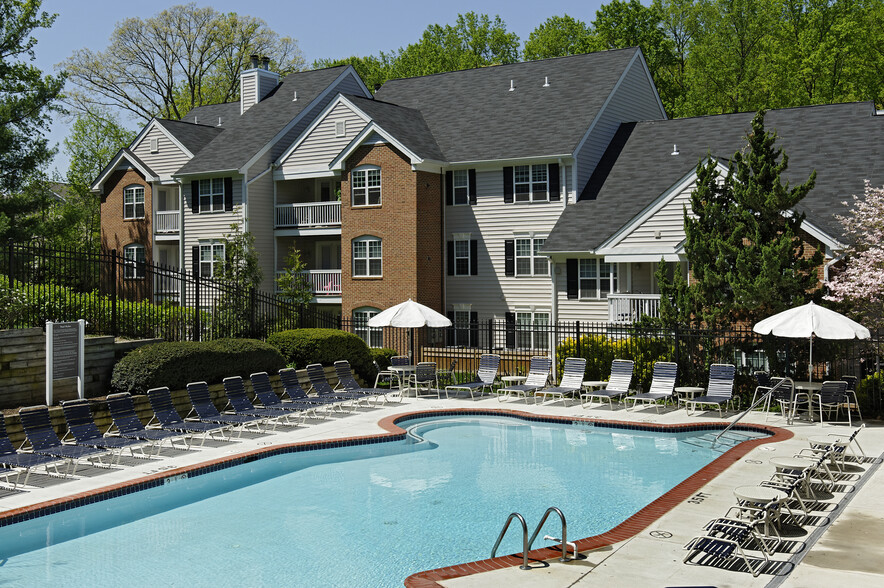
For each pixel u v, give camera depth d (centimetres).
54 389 1822
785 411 2122
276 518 1338
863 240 2239
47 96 4272
